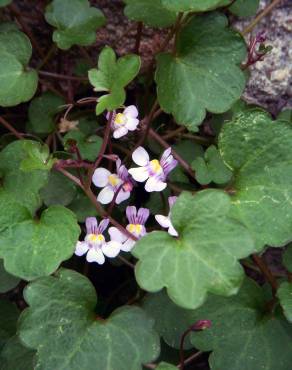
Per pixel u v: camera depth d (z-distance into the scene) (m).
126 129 0.13
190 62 0.13
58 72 0.15
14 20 0.15
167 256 0.11
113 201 0.12
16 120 0.15
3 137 0.14
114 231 0.12
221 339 0.12
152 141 0.14
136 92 0.15
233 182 0.12
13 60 0.13
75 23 0.14
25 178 0.12
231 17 0.14
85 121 0.14
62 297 0.11
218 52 0.13
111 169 0.13
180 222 0.11
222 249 0.11
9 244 0.11
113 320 0.11
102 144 0.12
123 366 0.11
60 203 0.13
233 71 0.13
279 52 0.14
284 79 0.14
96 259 0.12
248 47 0.14
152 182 0.12
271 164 0.12
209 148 0.13
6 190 0.12
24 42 0.13
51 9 0.14
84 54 0.15
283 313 0.12
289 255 0.13
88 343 0.11
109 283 0.15
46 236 0.11
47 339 0.11
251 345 0.12
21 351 0.12
